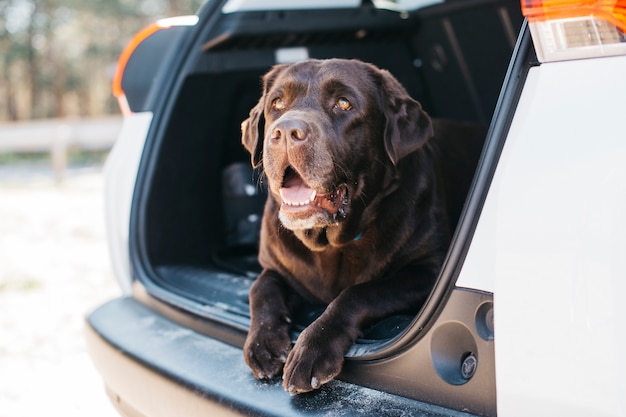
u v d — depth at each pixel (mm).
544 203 1511
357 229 2479
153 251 3230
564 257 1480
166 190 3330
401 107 2525
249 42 3684
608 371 1442
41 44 34094
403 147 2516
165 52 3396
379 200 2527
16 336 4895
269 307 2395
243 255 3770
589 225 1464
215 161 3686
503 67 3996
